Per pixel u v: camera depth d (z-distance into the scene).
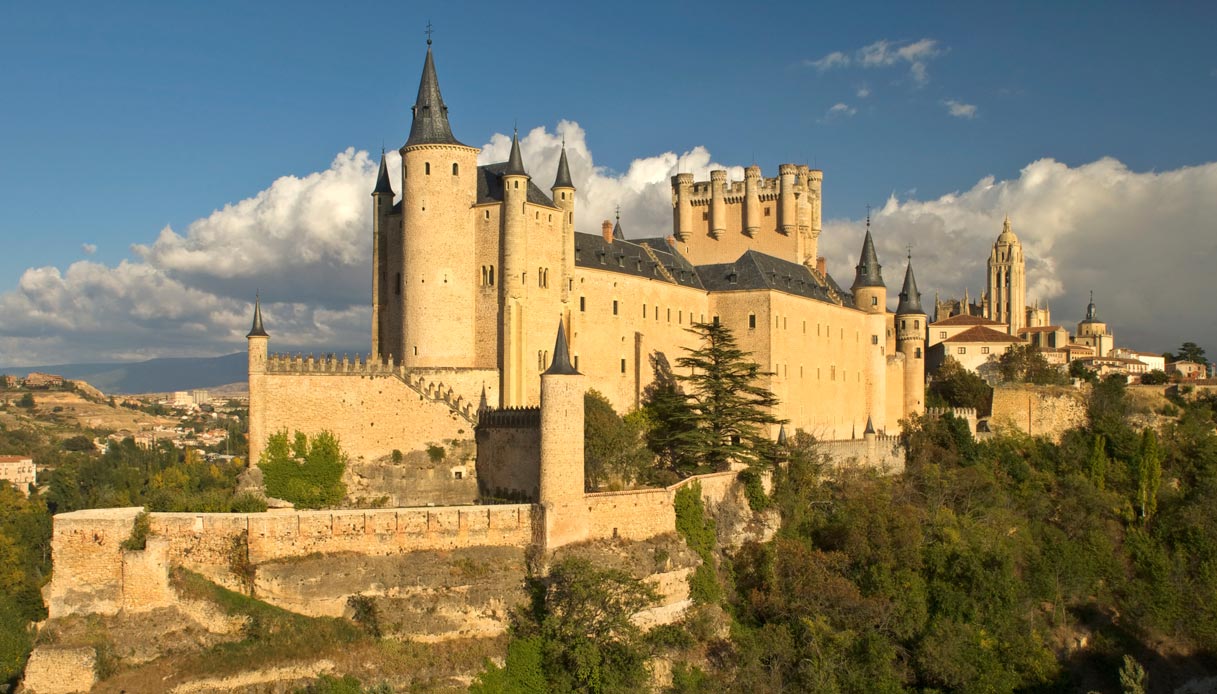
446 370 97.81
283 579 67.56
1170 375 179.50
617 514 79.62
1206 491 124.69
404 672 65.50
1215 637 102.56
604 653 68.88
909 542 94.12
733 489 95.62
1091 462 134.62
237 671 63.06
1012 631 91.00
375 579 69.38
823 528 98.56
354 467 91.12
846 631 82.50
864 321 155.75
